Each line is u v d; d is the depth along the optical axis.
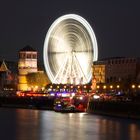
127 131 134.62
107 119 166.38
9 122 160.62
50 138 125.62
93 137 126.06
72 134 131.50
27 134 132.38
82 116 181.12
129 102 171.00
